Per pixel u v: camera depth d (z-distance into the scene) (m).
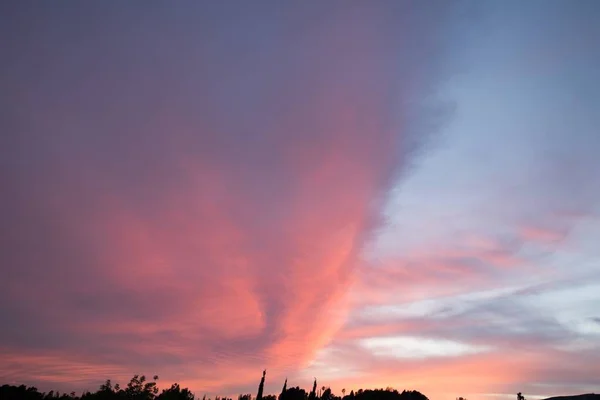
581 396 161.75
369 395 160.25
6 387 113.38
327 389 156.88
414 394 166.25
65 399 117.06
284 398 137.50
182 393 127.56
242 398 157.12
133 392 110.38
